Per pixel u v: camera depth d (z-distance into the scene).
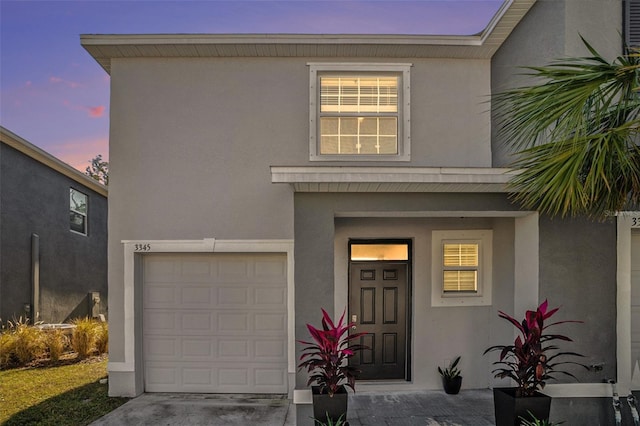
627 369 4.97
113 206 6.24
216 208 6.23
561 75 3.50
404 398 5.94
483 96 6.46
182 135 6.29
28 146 9.52
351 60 6.34
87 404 5.75
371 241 6.52
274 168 4.62
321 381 4.47
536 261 5.07
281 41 6.07
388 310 6.51
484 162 6.41
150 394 6.22
